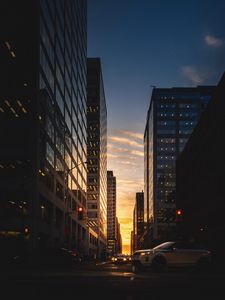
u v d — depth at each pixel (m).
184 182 100.19
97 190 165.25
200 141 81.25
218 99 67.81
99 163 168.38
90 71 174.12
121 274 23.89
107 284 16.52
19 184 56.94
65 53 84.88
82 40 116.88
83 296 12.52
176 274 24.39
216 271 28.55
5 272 27.44
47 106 65.81
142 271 28.30
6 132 58.31
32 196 56.81
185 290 14.45
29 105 58.88
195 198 85.88
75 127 100.56
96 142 169.38
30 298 12.02
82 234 113.69
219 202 65.88
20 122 58.50
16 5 60.38
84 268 35.81
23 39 59.78
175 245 28.34
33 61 59.38
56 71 74.31
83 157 117.69
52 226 69.69
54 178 72.06
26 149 57.88
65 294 13.05
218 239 65.94
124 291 13.91
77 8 105.31
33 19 60.06
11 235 55.97
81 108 113.50
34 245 56.03
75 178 99.69
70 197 90.94
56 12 74.50
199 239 80.00
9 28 59.91
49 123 67.56
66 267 38.75
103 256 124.00
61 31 80.06
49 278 20.17
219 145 66.62
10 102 58.88
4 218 56.09
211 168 71.81
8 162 57.72
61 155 79.56
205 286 16.06
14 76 59.31
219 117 66.94
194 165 87.62
